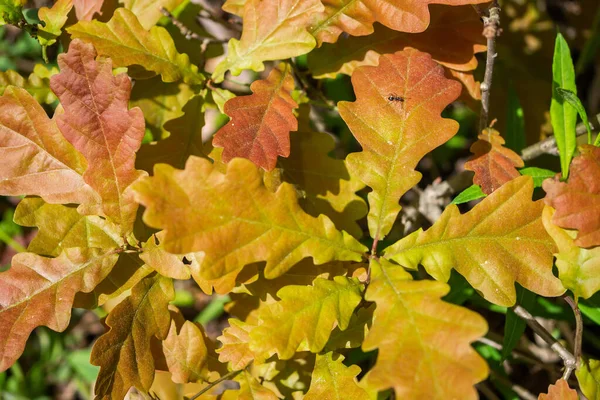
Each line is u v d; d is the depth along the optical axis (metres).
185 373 0.53
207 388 0.52
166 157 0.55
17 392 0.82
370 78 0.51
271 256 0.47
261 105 0.52
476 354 0.44
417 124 0.50
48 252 0.52
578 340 0.49
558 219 0.47
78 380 0.83
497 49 0.68
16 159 0.51
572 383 0.61
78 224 0.52
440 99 0.51
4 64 0.85
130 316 0.50
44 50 0.55
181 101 0.58
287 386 0.55
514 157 0.53
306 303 0.47
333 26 0.53
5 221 0.82
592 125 0.58
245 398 0.51
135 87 0.58
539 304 0.62
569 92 0.52
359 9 0.53
